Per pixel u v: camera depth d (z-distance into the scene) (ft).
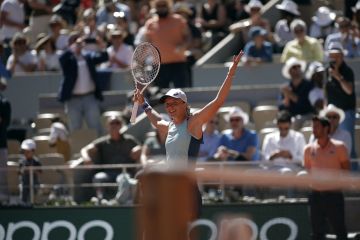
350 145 107.14
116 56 142.41
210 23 156.97
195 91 133.69
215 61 146.61
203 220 94.32
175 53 135.54
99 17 155.12
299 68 122.72
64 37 147.95
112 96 136.77
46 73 143.74
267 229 95.71
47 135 132.26
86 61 131.44
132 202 100.99
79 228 98.32
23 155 114.11
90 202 102.53
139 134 127.03
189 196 25.00
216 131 112.68
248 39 147.02
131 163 112.06
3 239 98.99
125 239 97.76
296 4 156.97
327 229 93.76
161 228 24.97
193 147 71.31
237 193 97.40
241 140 109.81
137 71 77.20
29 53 146.61
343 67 113.80
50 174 103.45
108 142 112.68
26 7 170.60
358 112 127.95
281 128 108.47
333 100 114.01
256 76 138.21
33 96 143.74
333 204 92.17
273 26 155.84
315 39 137.49
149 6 160.86
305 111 122.52
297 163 98.99
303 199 96.73
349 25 137.59
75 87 130.93
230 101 134.31
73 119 131.44
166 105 71.20
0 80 132.46
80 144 126.52
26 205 101.76
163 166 28.89
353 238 94.22
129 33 147.74
